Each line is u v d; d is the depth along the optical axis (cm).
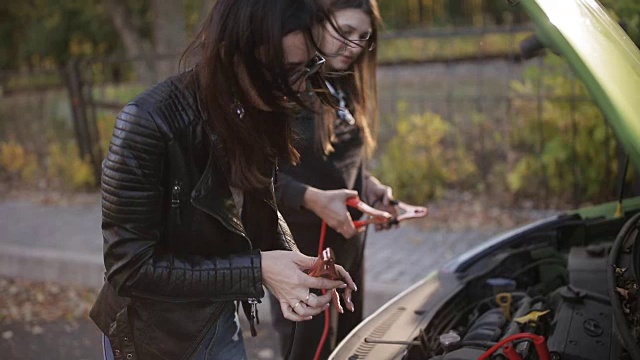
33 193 919
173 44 1191
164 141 186
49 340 523
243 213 212
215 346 211
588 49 150
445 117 936
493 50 1381
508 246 319
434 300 272
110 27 2012
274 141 194
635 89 146
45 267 643
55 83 1313
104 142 942
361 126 310
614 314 202
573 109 692
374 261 598
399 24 2086
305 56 181
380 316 260
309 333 312
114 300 209
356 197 298
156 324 202
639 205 341
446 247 626
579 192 702
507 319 258
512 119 765
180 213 193
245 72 179
